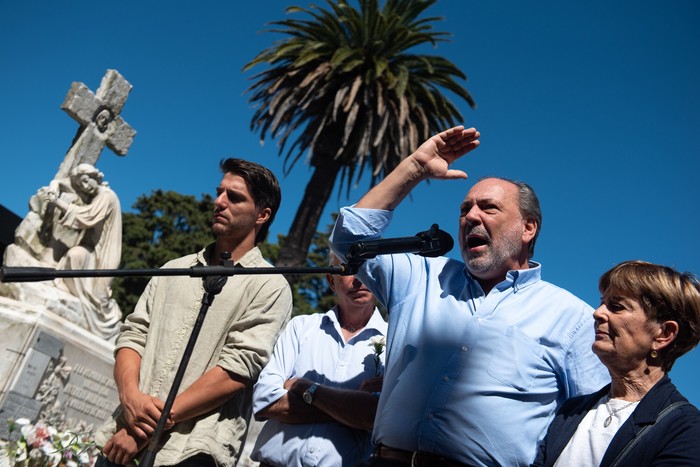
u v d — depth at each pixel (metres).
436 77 17.27
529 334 2.50
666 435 2.00
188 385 2.89
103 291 7.43
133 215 32.12
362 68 16.55
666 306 2.21
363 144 15.57
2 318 6.04
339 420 2.86
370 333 3.31
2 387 5.86
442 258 2.87
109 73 9.03
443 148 2.79
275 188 3.41
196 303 3.06
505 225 2.68
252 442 8.21
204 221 32.72
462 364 2.44
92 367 7.00
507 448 2.34
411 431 2.38
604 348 2.24
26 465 3.48
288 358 3.29
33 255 7.33
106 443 2.82
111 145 9.01
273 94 17.08
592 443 2.13
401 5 17.39
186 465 2.69
